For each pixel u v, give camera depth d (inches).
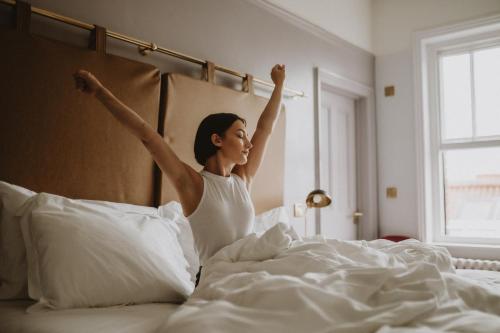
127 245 59.6
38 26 74.1
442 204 161.2
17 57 68.4
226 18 110.9
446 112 162.2
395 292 43.8
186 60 96.7
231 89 105.2
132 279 57.5
